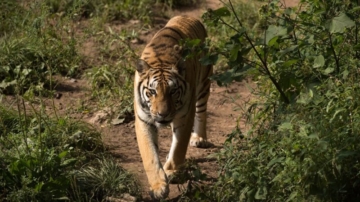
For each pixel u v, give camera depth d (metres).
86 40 18.00
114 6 19.42
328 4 10.66
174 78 11.27
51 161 10.67
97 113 14.66
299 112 9.82
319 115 9.43
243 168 9.91
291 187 9.34
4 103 14.54
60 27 17.66
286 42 11.48
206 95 13.27
